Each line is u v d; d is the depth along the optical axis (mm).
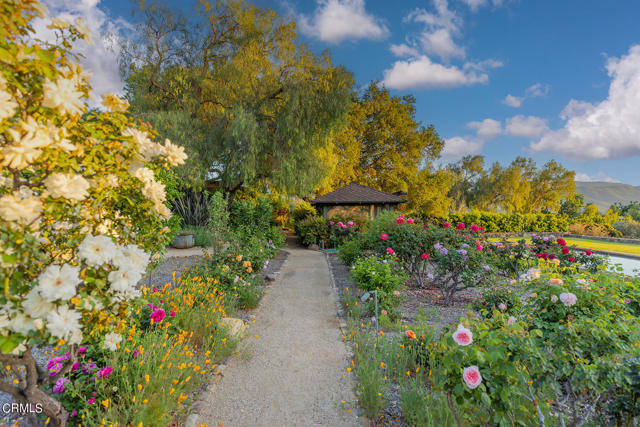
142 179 2020
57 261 1795
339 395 3145
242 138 13914
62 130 1499
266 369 3641
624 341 2363
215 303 4914
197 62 15156
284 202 18188
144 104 14344
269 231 12164
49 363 2412
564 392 2705
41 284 1382
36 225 1614
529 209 39938
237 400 3045
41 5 1429
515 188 37375
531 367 2133
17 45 1355
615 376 2051
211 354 3734
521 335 2121
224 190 16406
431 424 2443
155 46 14602
